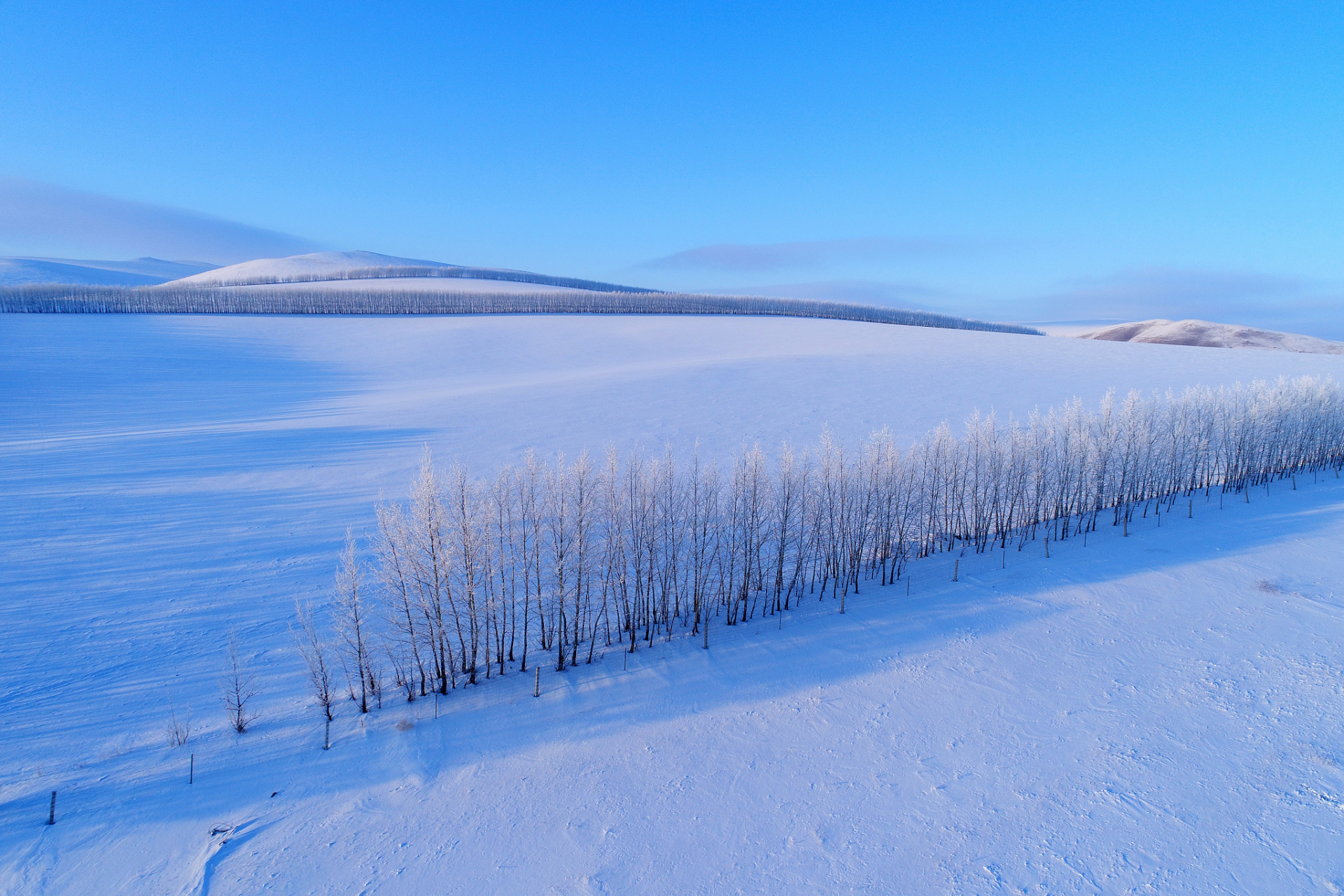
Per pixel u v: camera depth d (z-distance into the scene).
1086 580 25.30
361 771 15.82
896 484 29.67
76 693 19.11
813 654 21.45
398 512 20.20
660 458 43.28
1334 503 32.53
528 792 15.00
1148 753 15.20
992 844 12.80
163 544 29.89
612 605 26.06
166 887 12.19
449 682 20.25
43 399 61.47
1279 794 13.57
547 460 43.41
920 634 22.23
